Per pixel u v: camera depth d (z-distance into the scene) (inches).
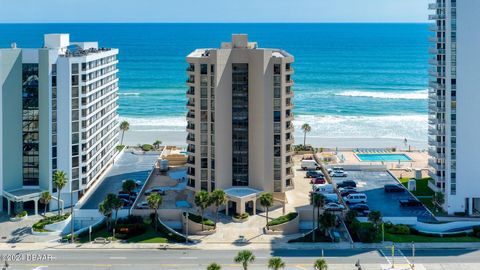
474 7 4817.9
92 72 5285.4
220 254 4170.8
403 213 5044.3
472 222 4761.3
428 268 3909.9
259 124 4918.8
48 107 4936.0
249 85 4918.8
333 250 4242.1
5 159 4975.4
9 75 4904.0
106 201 4461.1
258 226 4655.5
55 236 4512.8
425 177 6220.5
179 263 4003.4
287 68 4933.6
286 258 4087.1
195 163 5049.2
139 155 7062.0
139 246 4313.5
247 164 5034.5
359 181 6107.3
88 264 3978.8
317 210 4793.3
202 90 4913.9
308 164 6314.0
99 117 5669.3
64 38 5536.4
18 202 4862.2
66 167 5044.3
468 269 3892.7
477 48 4849.9
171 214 4815.5
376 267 3917.3
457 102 4909.0
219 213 4904.0
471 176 4960.6
